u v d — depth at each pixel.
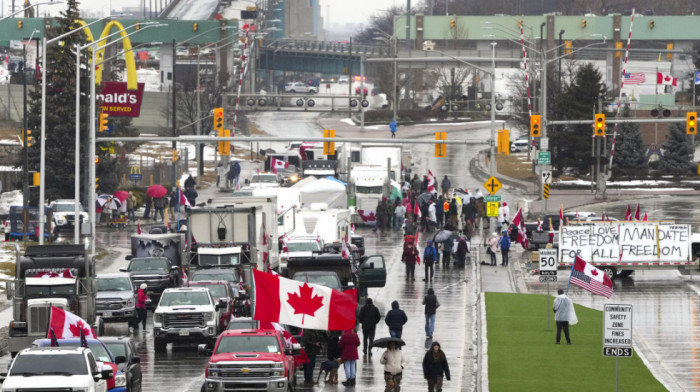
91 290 107.31
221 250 133.50
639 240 158.88
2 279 148.38
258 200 143.12
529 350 103.56
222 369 78.06
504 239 170.00
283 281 82.00
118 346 80.56
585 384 88.12
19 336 102.75
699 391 87.06
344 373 96.12
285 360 79.56
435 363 81.12
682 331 116.25
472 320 123.62
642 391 85.56
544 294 143.62
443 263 169.88
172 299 107.94
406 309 131.00
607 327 72.69
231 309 115.75
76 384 67.00
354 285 116.38
